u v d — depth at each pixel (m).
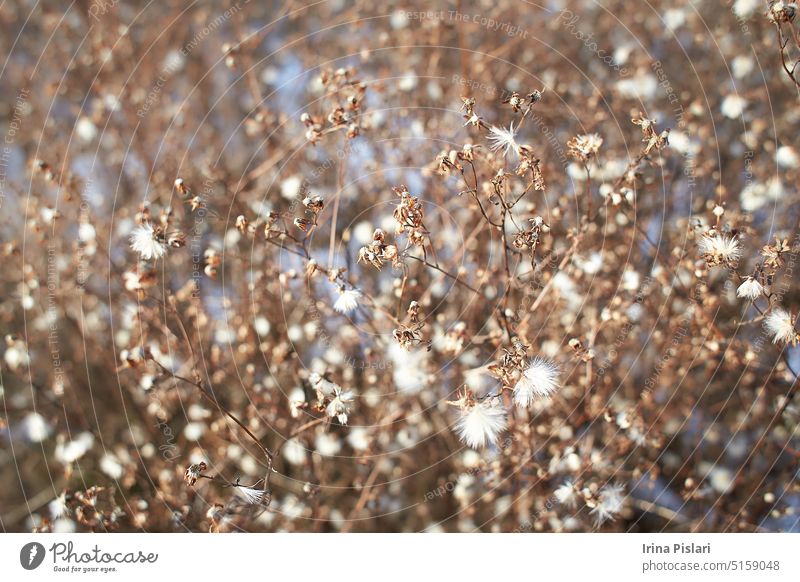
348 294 1.98
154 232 2.13
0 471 2.96
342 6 3.75
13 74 3.60
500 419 1.84
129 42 3.56
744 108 2.88
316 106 3.12
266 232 2.06
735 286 2.53
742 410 2.80
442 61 3.26
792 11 2.00
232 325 2.87
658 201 2.83
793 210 2.71
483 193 2.50
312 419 2.61
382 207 2.91
